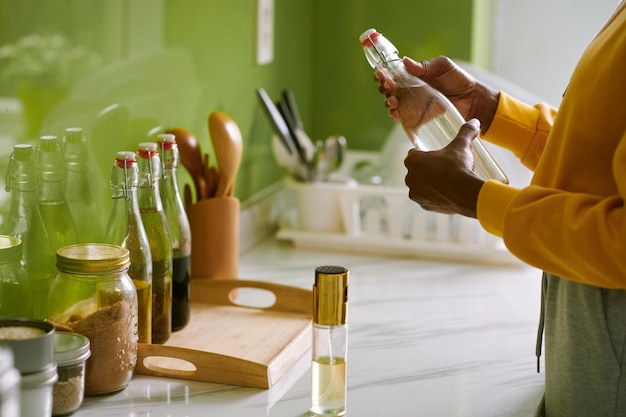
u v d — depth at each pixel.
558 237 0.93
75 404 1.08
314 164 2.15
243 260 2.02
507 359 1.39
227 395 1.20
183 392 1.20
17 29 1.21
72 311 1.14
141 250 1.27
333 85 2.61
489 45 2.79
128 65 1.53
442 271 1.96
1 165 1.20
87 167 1.42
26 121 1.25
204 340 1.39
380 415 1.15
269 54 2.23
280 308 1.56
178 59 1.73
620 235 0.88
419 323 1.57
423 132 1.22
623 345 0.99
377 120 2.59
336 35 2.58
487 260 2.03
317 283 1.10
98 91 1.44
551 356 1.07
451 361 1.37
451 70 1.36
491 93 1.38
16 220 1.24
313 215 2.12
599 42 0.99
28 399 0.95
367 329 1.53
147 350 1.25
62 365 1.05
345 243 2.10
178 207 1.43
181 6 1.72
